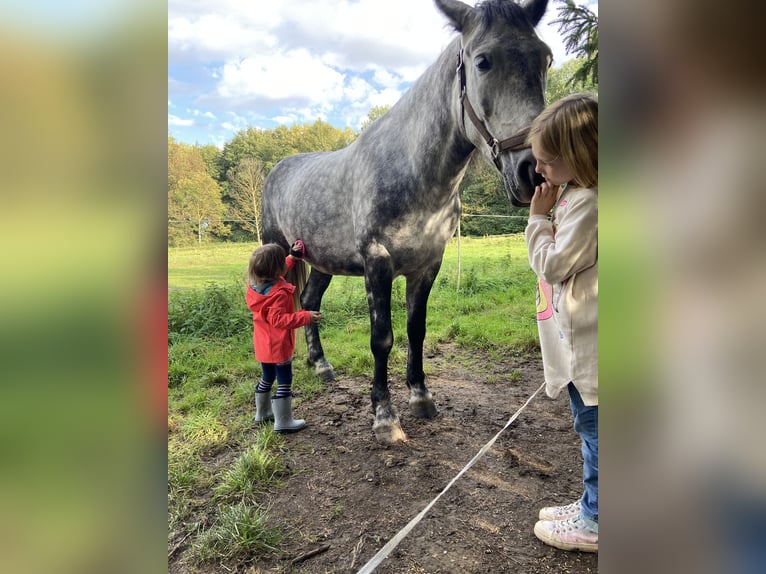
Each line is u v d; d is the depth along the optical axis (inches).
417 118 89.1
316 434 100.4
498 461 87.2
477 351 161.3
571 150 47.4
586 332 51.1
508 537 66.6
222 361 150.9
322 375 135.8
